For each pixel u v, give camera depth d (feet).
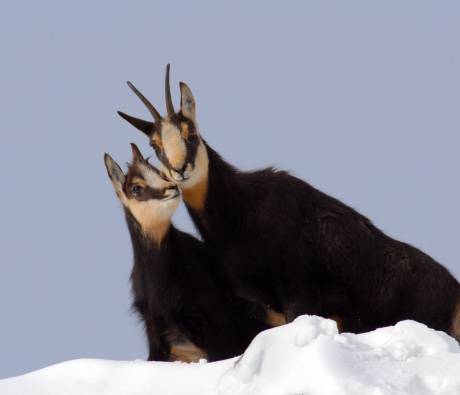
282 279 102.37
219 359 100.83
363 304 104.01
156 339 102.58
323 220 103.19
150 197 99.76
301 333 65.51
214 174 102.47
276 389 62.69
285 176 105.29
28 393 72.54
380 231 107.04
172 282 101.09
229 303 105.19
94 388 72.59
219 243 103.76
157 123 102.63
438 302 102.78
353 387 59.41
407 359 64.69
